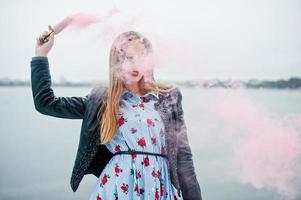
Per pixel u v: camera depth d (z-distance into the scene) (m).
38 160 3.79
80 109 1.66
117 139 1.62
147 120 1.61
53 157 3.80
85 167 1.64
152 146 1.60
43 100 1.61
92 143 1.64
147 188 1.58
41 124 4.43
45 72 1.64
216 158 3.74
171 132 1.64
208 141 3.96
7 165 3.68
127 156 1.60
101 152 1.70
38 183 3.39
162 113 1.65
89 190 3.39
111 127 1.59
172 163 1.62
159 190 1.58
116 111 1.61
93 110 1.64
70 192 3.33
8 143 4.01
